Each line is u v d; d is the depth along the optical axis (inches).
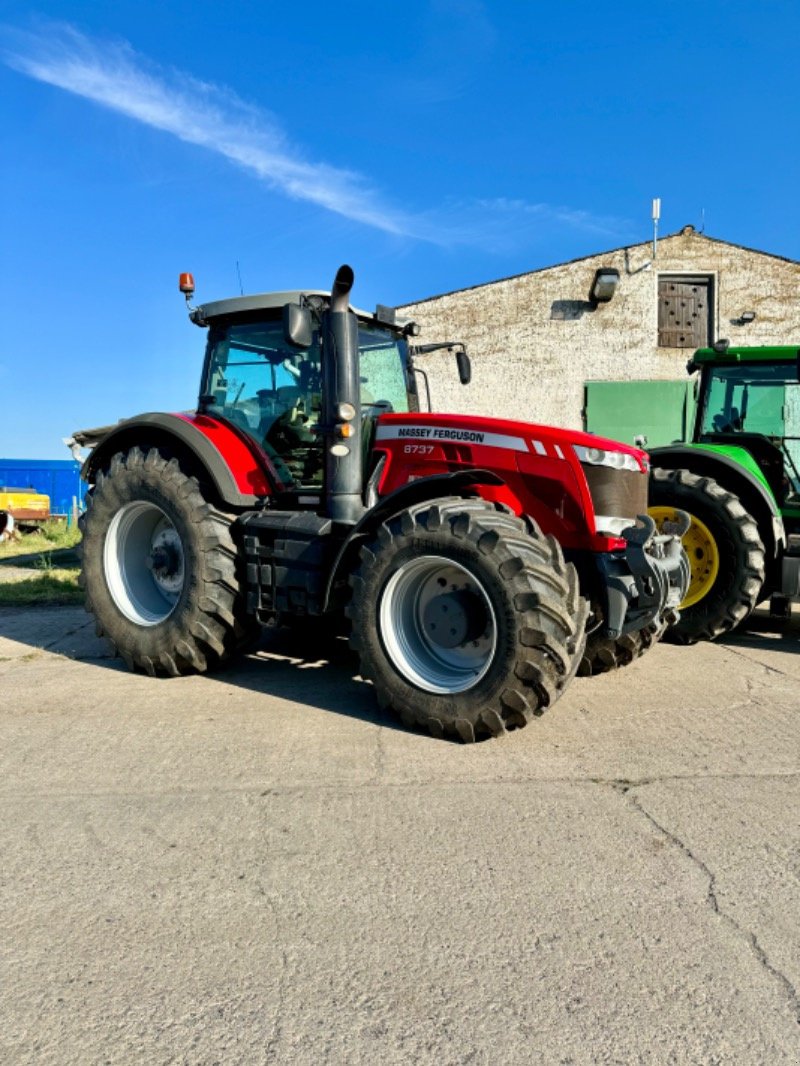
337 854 100.7
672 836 105.4
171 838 105.3
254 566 175.0
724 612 218.5
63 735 145.8
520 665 134.3
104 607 192.5
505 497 162.6
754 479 229.6
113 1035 69.3
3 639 231.0
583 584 161.3
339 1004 73.1
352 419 165.9
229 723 152.4
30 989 75.5
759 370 250.5
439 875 95.4
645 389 686.5
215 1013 72.0
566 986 75.4
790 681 185.0
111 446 210.2
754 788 121.3
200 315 201.5
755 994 74.3
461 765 130.5
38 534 638.5
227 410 199.5
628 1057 66.6
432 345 224.5
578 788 121.1
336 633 229.0
